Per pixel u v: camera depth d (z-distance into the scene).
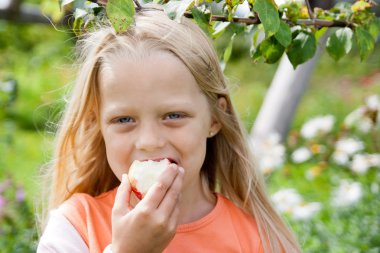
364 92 10.09
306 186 5.41
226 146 1.93
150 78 1.55
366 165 4.59
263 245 1.82
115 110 1.57
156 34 1.61
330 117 5.13
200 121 1.63
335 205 4.31
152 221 1.47
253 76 12.66
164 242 1.51
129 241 1.48
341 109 10.02
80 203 1.77
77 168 1.90
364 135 5.49
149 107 1.55
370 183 4.65
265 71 12.75
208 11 1.59
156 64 1.56
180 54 1.59
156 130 1.56
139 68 1.55
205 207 1.83
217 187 2.00
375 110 4.28
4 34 10.75
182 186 1.63
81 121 1.80
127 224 1.49
